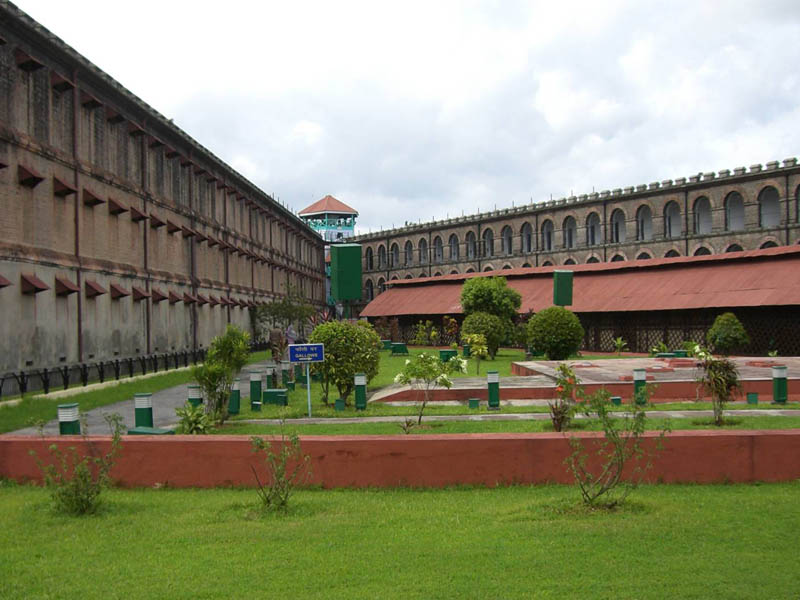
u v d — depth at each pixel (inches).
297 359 862.5
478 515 382.0
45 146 1146.0
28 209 1098.7
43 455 476.7
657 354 1583.4
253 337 2447.1
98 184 1336.1
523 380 1119.0
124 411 888.9
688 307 1808.6
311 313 2495.1
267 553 326.0
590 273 2304.4
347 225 4687.5
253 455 462.0
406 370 752.3
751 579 280.2
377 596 271.7
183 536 353.7
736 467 445.1
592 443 446.0
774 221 2411.4
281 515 389.4
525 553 316.5
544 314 1457.9
